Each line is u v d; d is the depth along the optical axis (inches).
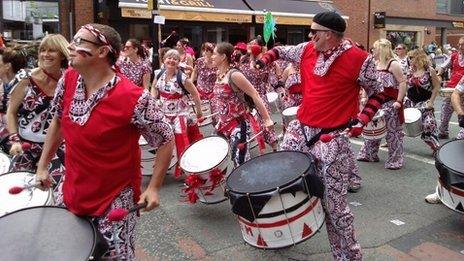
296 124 131.4
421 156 277.4
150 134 91.7
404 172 243.0
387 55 232.7
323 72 121.3
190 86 216.2
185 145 211.5
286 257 147.7
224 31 726.5
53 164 123.6
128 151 91.0
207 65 334.3
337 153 120.7
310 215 114.6
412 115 262.1
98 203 90.7
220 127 190.7
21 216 92.2
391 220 177.3
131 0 591.2
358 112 126.8
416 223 174.4
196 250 154.9
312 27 121.2
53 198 116.1
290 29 810.2
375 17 932.0
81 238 84.5
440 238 161.9
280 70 317.4
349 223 123.6
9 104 135.2
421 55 278.4
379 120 246.7
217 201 178.1
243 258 148.6
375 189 214.5
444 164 153.2
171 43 631.8
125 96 86.8
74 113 88.9
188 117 219.6
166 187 221.6
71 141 90.1
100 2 595.2
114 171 90.0
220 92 187.2
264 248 116.3
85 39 85.9
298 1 815.1
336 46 121.0
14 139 134.2
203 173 171.3
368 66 119.5
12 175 124.8
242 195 112.7
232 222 178.1
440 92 262.4
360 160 267.6
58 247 82.0
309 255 148.7
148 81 271.9
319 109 123.0
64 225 88.8
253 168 125.4
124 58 264.2
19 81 133.9
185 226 174.6
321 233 163.5
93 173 89.7
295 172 115.0
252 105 186.7
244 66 267.7
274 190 109.7
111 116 86.7
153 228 173.2
